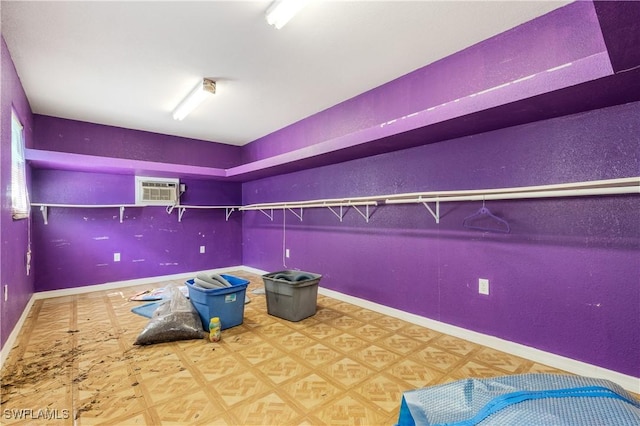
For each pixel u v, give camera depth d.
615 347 1.80
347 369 1.98
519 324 2.18
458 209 2.52
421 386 1.79
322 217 3.85
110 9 1.91
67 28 2.09
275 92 3.21
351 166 3.42
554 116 1.96
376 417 1.52
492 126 2.16
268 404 1.62
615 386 0.93
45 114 3.77
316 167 3.88
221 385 1.80
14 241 2.51
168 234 4.79
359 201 3.21
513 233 2.21
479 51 2.32
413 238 2.83
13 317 2.46
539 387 0.96
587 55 1.84
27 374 1.92
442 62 2.55
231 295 2.72
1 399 1.66
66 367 2.01
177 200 4.76
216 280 2.85
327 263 3.78
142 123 4.18
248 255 5.42
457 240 2.52
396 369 1.98
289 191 4.39
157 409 1.58
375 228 3.19
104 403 1.63
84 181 4.08
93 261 4.14
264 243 5.00
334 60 2.57
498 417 0.84
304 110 3.75
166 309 2.66
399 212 2.95
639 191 1.56
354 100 3.34
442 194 2.34
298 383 1.82
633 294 1.74
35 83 2.93
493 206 2.31
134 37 2.22
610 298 1.81
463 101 1.92
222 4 1.88
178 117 3.76
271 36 2.22
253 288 4.17
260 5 1.89
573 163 1.92
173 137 4.83
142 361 2.09
